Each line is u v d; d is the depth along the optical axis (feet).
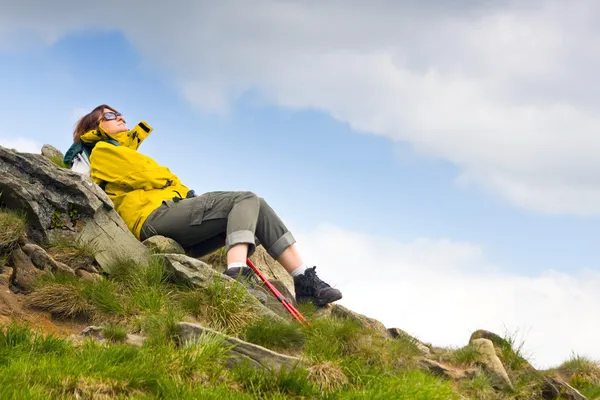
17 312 18.98
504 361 25.00
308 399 17.10
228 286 21.57
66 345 16.35
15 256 20.67
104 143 25.29
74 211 22.90
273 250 25.00
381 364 20.33
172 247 24.12
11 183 21.42
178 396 14.99
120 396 14.32
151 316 18.97
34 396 13.14
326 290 25.29
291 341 20.38
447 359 23.81
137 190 24.97
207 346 17.12
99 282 20.79
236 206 23.94
